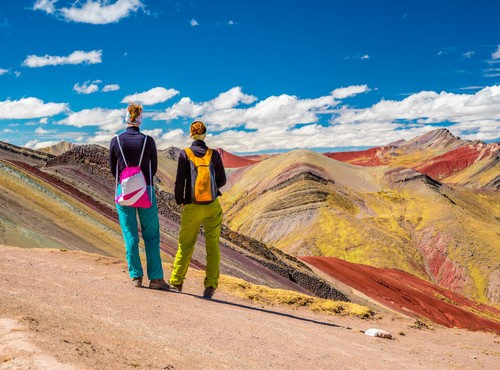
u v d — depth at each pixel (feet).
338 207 529.86
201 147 26.25
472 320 217.56
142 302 21.39
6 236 52.75
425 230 490.90
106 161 154.92
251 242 172.24
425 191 598.75
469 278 422.41
